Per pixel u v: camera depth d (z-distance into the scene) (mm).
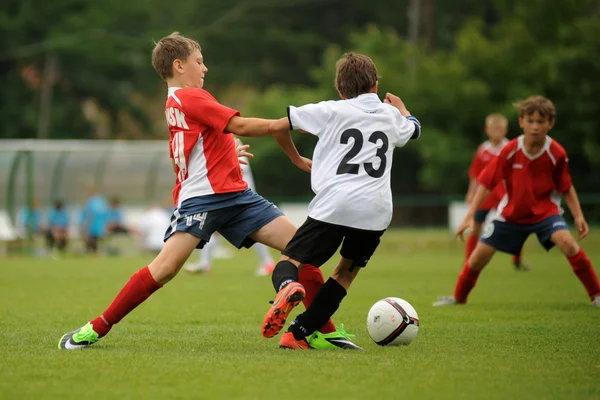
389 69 125938
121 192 93312
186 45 22953
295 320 22391
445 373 18891
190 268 55125
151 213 83562
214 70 166625
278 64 172250
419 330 26719
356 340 24375
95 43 158250
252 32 167375
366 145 21484
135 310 33281
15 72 160125
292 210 93625
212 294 40406
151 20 167875
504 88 124750
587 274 33781
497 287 43344
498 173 33188
